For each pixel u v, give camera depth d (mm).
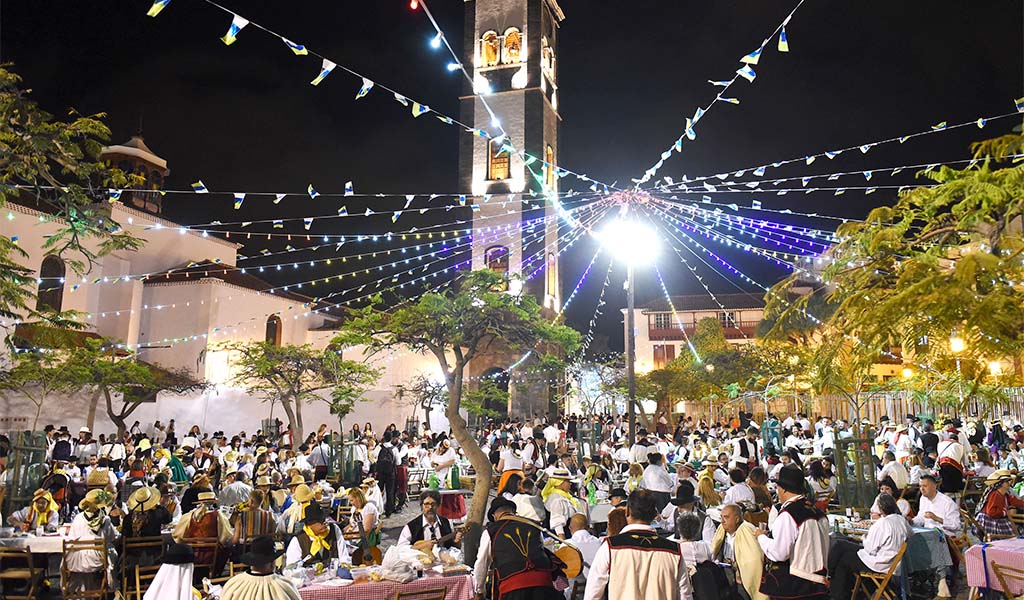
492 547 6980
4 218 33594
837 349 7375
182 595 7285
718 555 9352
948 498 10586
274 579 6758
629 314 19141
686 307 55406
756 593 8039
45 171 13336
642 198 19562
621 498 11383
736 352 41750
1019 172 5949
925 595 10117
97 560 9773
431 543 9195
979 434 21359
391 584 8086
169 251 44719
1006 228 6117
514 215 46250
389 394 40969
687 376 42188
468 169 47750
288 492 12891
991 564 7703
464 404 30469
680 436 29406
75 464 17922
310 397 35000
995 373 21078
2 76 12516
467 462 24984
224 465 20328
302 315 46562
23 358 25922
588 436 26031
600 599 6188
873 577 8562
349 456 20266
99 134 13828
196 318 41250
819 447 21328
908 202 7266
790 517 7145
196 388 36938
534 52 48188
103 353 29500
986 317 5203
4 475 14961
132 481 15930
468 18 49719
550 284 48125
